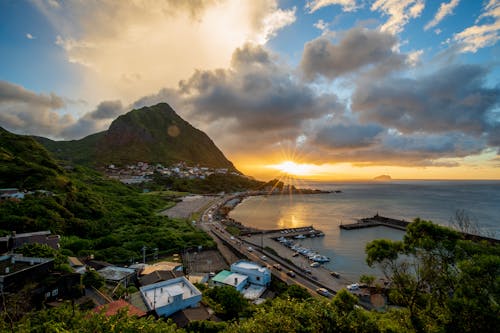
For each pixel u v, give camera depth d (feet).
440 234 55.93
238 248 270.05
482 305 44.24
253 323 57.16
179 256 240.12
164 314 108.78
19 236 158.51
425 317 54.13
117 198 443.32
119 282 144.87
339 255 285.23
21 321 58.44
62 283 106.83
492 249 50.70
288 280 186.70
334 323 55.01
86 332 46.50
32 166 333.01
